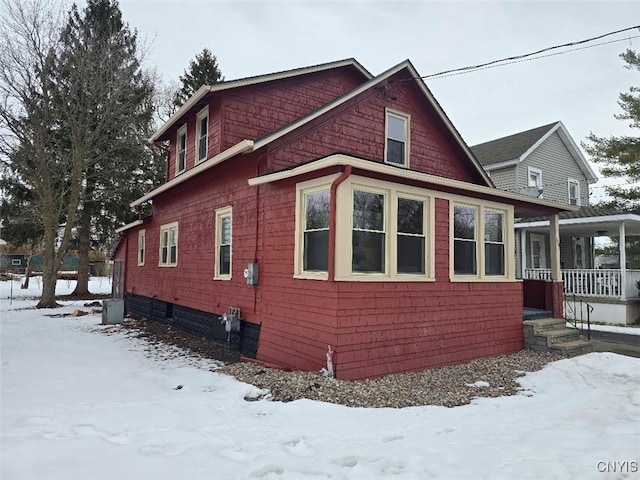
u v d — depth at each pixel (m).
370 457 3.31
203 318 9.73
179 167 11.70
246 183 8.22
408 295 6.61
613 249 30.34
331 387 5.22
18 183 19.92
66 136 17.67
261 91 9.47
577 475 2.95
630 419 4.32
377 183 6.37
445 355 7.04
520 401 5.18
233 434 3.78
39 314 14.44
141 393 5.26
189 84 26.34
